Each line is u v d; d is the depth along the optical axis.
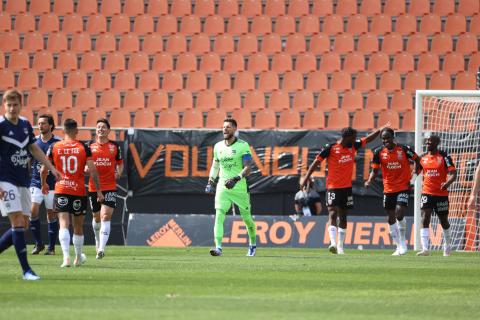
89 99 104.31
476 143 74.25
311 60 106.12
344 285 34.28
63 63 109.06
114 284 33.72
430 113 79.38
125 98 103.44
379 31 109.19
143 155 78.25
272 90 102.44
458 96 70.44
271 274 39.50
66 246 44.16
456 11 110.50
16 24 112.75
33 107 104.25
